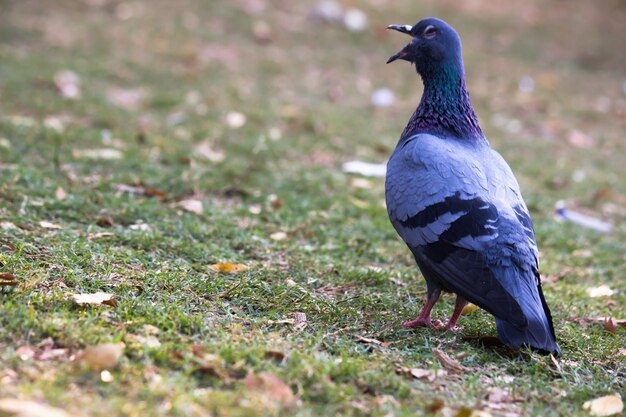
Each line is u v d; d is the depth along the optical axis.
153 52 19.88
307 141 15.50
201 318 7.37
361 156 15.12
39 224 9.66
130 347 6.52
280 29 22.80
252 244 10.14
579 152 17.17
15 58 18.05
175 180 12.41
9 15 21.17
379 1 25.91
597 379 7.35
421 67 8.87
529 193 14.08
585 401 6.81
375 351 7.34
